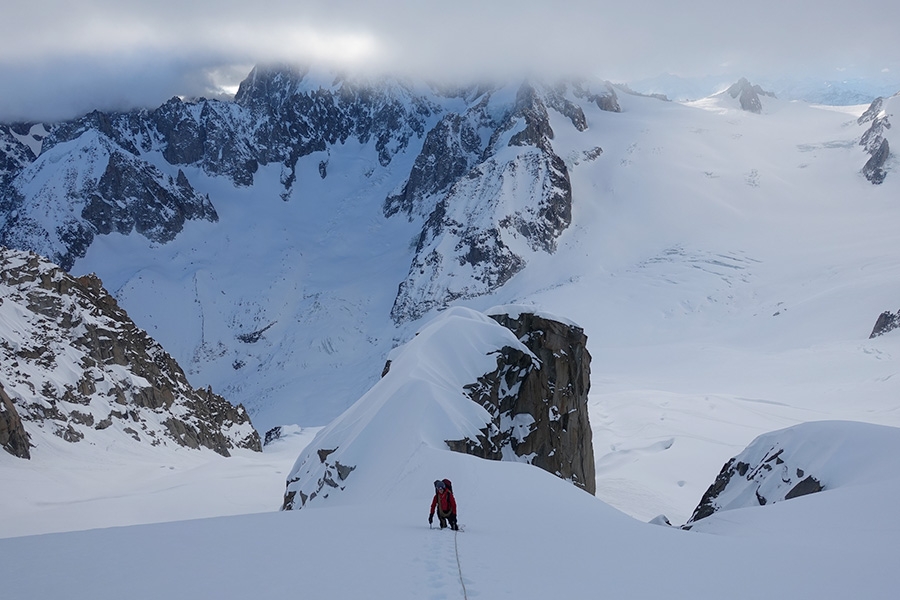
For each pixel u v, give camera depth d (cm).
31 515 7069
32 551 1576
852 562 1842
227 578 1309
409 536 1923
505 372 6700
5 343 10488
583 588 1363
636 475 8788
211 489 8744
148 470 9700
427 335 6631
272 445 15338
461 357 6456
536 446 6569
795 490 4538
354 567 1450
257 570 1389
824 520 2980
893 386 12575
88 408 10688
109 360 12088
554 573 1504
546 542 1975
